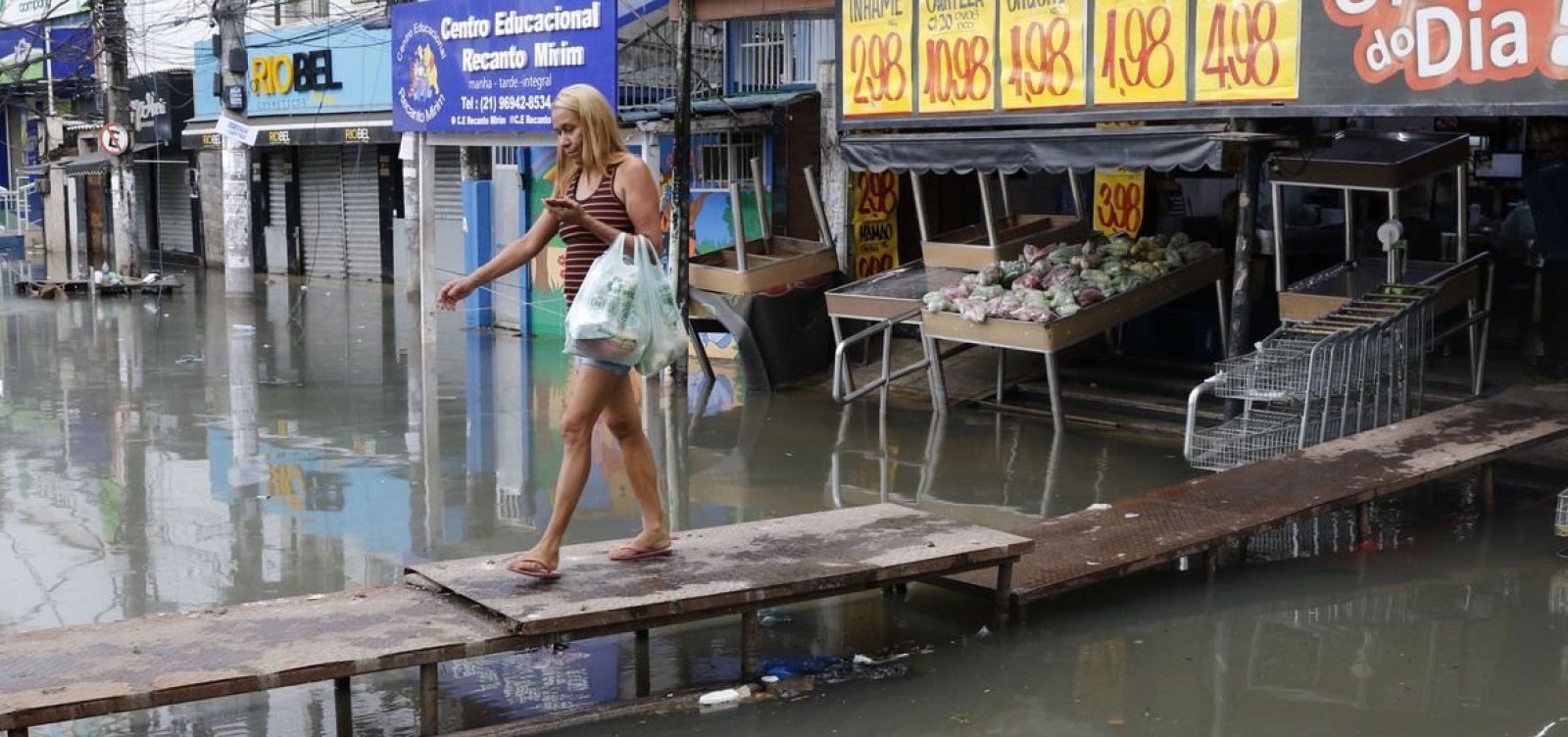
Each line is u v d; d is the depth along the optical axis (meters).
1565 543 10.47
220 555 10.44
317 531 11.10
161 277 31.89
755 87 21.62
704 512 11.63
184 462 13.69
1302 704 7.46
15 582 9.78
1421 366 12.92
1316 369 11.75
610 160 7.33
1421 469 10.55
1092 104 13.52
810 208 19.91
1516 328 16.88
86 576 9.91
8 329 24.64
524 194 24.16
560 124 7.36
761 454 13.99
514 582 7.63
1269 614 8.96
